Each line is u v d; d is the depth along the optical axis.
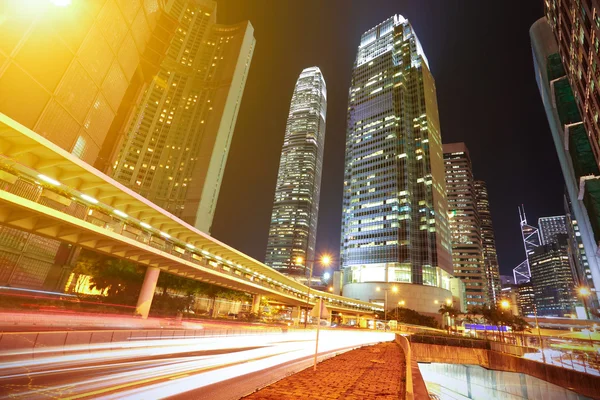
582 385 24.56
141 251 32.94
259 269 58.50
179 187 163.12
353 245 147.38
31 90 52.84
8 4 47.56
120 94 81.94
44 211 22.83
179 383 12.23
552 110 107.69
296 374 15.01
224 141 181.88
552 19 70.81
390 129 161.38
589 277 170.25
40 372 12.31
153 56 98.38
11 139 21.44
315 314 23.44
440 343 42.28
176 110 179.25
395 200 143.62
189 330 27.73
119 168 154.88
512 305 149.50
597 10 40.22
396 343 41.47
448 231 152.25
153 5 92.19
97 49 67.94
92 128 69.69
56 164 24.22
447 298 131.50
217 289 66.25
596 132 53.88
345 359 21.95
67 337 16.58
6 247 43.97
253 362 19.03
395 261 132.25
